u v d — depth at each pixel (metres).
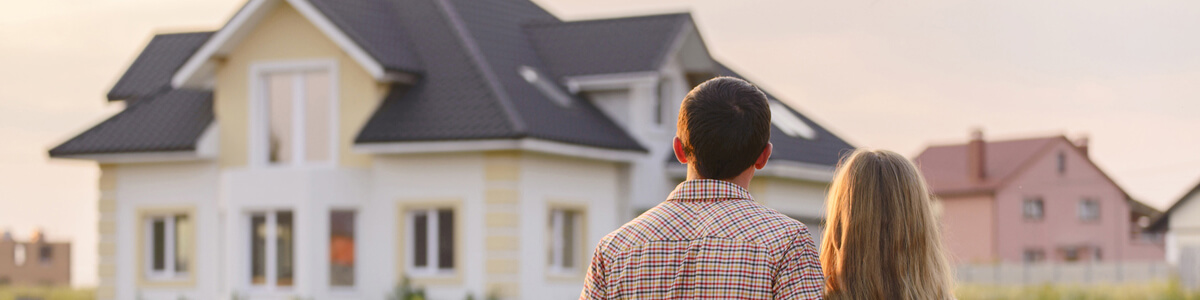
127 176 21.80
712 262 3.73
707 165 3.86
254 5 20.05
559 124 19.98
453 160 19.50
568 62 22.45
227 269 19.98
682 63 23.28
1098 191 61.59
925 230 4.28
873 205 4.27
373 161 20.00
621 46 22.28
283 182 19.61
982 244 57.34
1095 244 61.25
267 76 20.53
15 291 29.14
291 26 20.30
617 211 21.41
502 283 19.06
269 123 20.47
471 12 22.42
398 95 20.02
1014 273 47.09
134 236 21.66
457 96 19.61
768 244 3.72
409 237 19.75
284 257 19.72
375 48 19.72
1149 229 54.25
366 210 19.94
